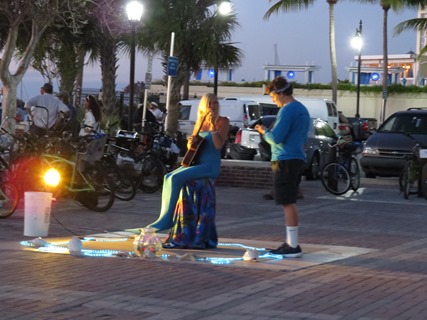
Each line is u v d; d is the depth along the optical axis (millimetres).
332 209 15602
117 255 9789
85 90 36188
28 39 25797
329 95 57562
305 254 10242
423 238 12031
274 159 9961
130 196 15531
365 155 21062
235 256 9961
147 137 17609
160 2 27531
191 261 9531
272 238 11711
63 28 26891
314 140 21875
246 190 18547
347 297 7723
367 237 12016
